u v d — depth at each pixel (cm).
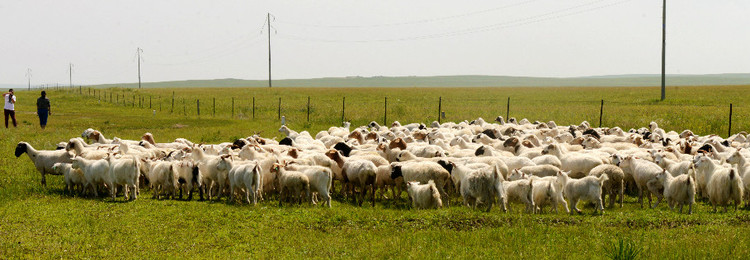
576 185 1761
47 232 1485
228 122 5059
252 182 1858
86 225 1557
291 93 10506
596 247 1343
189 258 1308
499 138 3112
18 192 1986
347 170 2062
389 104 7350
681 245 1341
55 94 10200
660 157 2161
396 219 1630
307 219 1656
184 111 6419
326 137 3067
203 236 1486
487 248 1357
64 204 1819
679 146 2659
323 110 6247
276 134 4041
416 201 1841
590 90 11594
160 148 2697
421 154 2406
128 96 9325
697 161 1977
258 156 2261
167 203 1867
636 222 1584
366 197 2128
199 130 4241
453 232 1484
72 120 5138
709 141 2653
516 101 7875
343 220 1652
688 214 1688
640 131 3556
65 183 2184
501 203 1759
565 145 2628
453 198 2045
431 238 1433
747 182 1889
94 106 7462
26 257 1288
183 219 1648
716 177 1783
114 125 4666
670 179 1798
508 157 2184
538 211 1822
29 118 5331
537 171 1991
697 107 6041
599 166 1927
